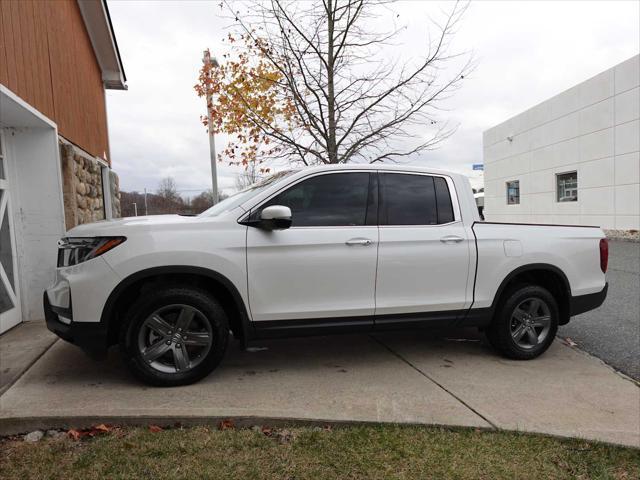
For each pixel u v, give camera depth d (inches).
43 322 244.7
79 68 351.6
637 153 614.2
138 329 155.2
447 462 121.2
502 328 194.4
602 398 161.0
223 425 134.8
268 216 158.6
